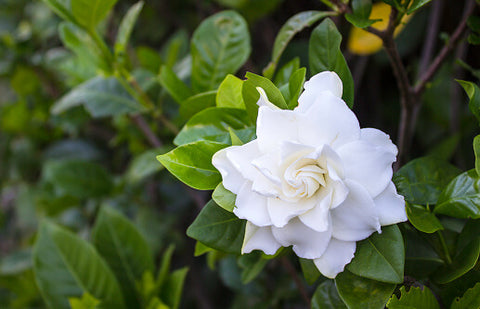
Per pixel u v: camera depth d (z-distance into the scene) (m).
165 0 0.69
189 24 0.69
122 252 0.46
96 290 0.44
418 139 0.60
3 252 0.81
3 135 0.75
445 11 0.56
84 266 0.44
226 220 0.33
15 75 0.65
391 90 0.62
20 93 0.67
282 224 0.29
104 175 0.61
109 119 0.71
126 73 0.46
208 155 0.32
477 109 0.33
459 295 0.34
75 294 0.44
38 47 0.66
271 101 0.32
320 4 0.52
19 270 0.62
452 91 0.52
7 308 0.68
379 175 0.29
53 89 0.67
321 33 0.35
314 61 0.35
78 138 0.73
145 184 0.63
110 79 0.49
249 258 0.40
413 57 0.61
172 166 0.32
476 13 0.46
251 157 0.30
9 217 0.83
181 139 0.34
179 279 0.45
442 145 0.50
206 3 0.58
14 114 0.69
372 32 0.35
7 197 0.83
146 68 0.53
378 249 0.30
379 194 0.30
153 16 0.71
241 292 0.51
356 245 0.31
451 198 0.33
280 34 0.39
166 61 0.56
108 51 0.45
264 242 0.30
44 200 0.65
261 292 0.50
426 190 0.35
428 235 0.34
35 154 0.75
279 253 0.33
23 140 0.75
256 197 0.30
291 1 0.57
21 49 0.64
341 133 0.30
